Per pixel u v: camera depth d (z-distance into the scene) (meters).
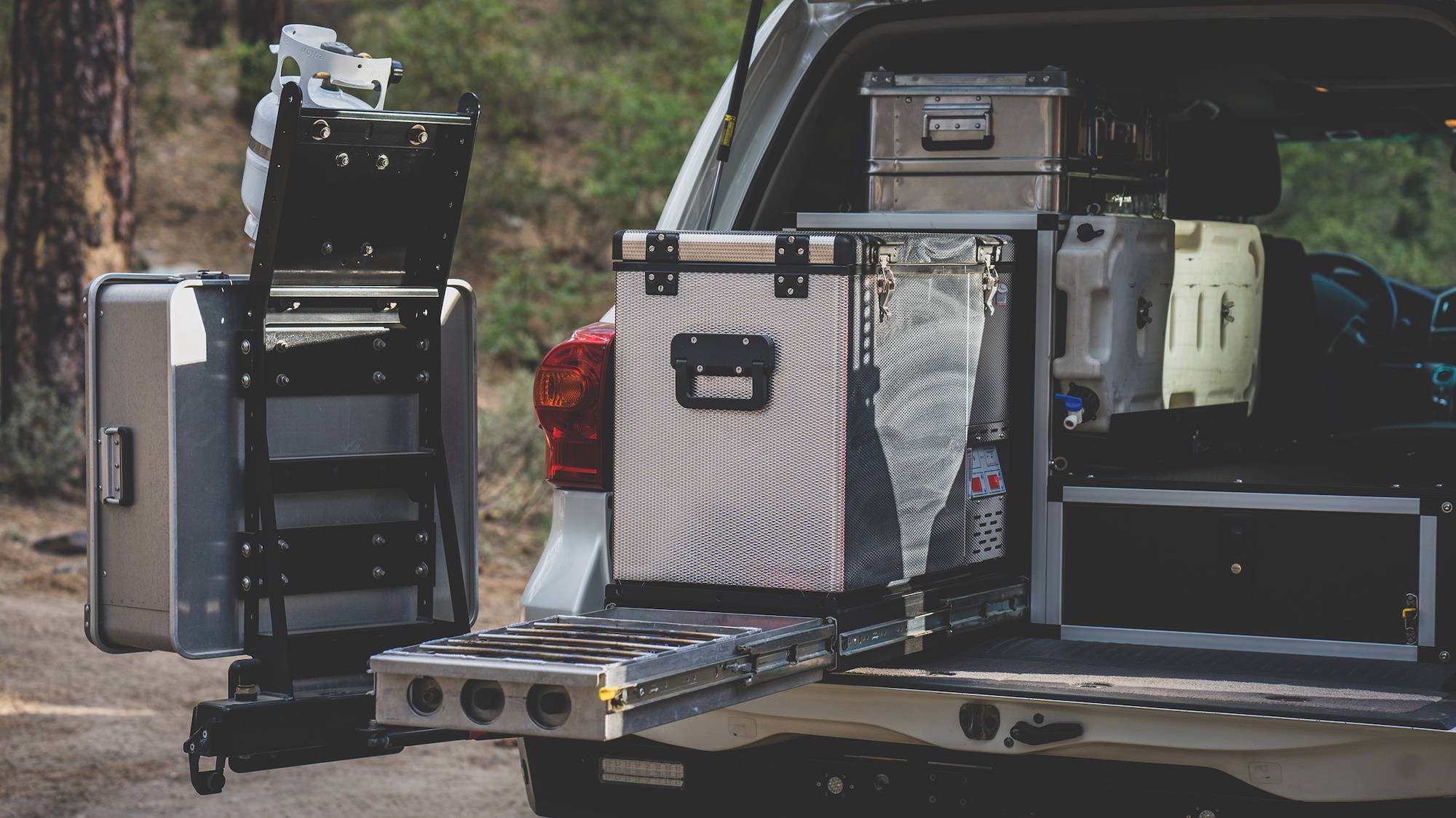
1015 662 3.07
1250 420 4.68
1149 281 3.48
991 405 3.29
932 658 3.11
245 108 17.42
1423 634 3.02
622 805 3.21
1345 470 3.78
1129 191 3.88
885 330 2.88
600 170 14.62
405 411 3.43
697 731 3.07
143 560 3.17
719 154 3.59
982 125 3.47
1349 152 17.72
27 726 5.45
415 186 3.27
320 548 3.27
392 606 3.43
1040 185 3.45
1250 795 2.72
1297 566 3.11
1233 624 3.17
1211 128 5.08
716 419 2.86
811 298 2.76
